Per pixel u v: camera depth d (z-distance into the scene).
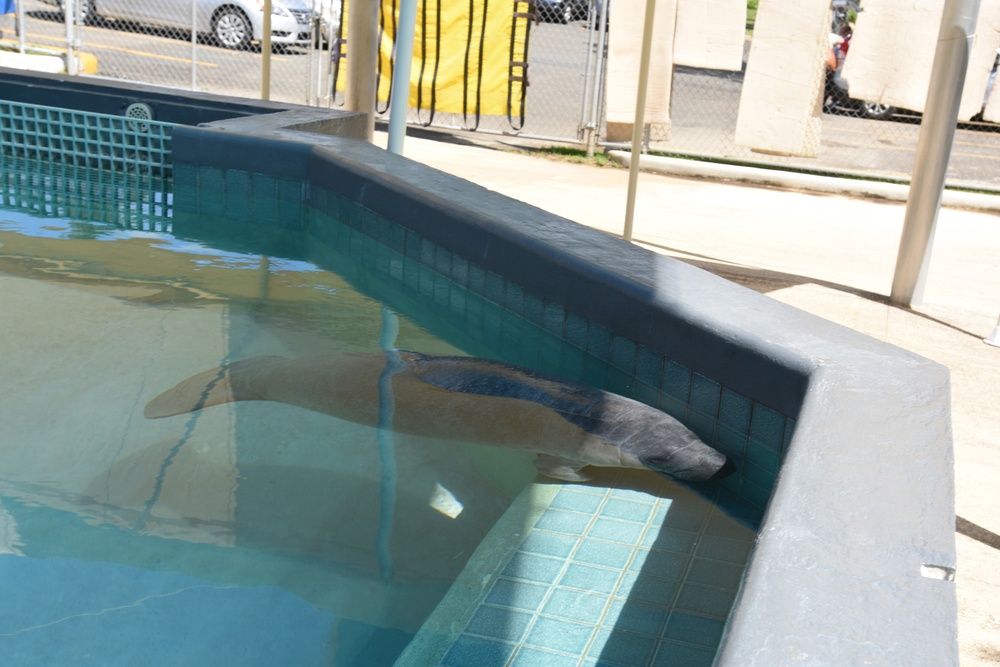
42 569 2.19
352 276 4.57
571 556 2.32
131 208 5.53
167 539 2.34
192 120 6.55
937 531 1.59
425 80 10.79
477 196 4.43
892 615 1.35
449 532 2.43
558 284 3.53
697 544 2.38
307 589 2.18
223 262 4.64
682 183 9.34
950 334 5.02
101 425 2.88
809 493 1.70
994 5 8.18
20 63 11.94
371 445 2.80
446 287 4.24
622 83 9.36
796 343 2.63
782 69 7.95
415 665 1.92
